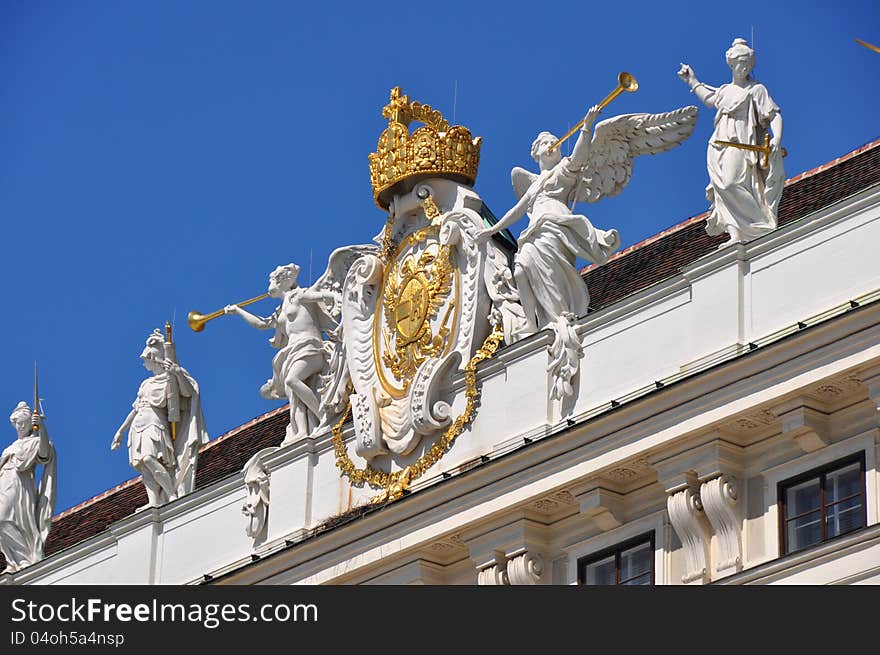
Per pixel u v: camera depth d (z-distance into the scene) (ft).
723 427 215.10
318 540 238.07
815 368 210.38
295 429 249.75
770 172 222.07
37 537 272.72
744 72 225.35
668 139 232.32
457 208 240.73
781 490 213.66
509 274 235.61
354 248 249.96
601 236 231.71
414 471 235.61
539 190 235.20
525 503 225.15
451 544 230.48
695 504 216.13
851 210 214.07
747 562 213.66
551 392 228.43
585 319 228.02
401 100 246.68
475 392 233.55
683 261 245.24
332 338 249.96
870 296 210.18
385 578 234.58
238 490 251.80
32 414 275.18
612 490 222.28
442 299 239.30
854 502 209.26
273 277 253.85
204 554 252.83
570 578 224.94
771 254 217.97
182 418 262.88
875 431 209.46
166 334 263.49
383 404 239.91
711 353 218.59
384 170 245.24
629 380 223.71
